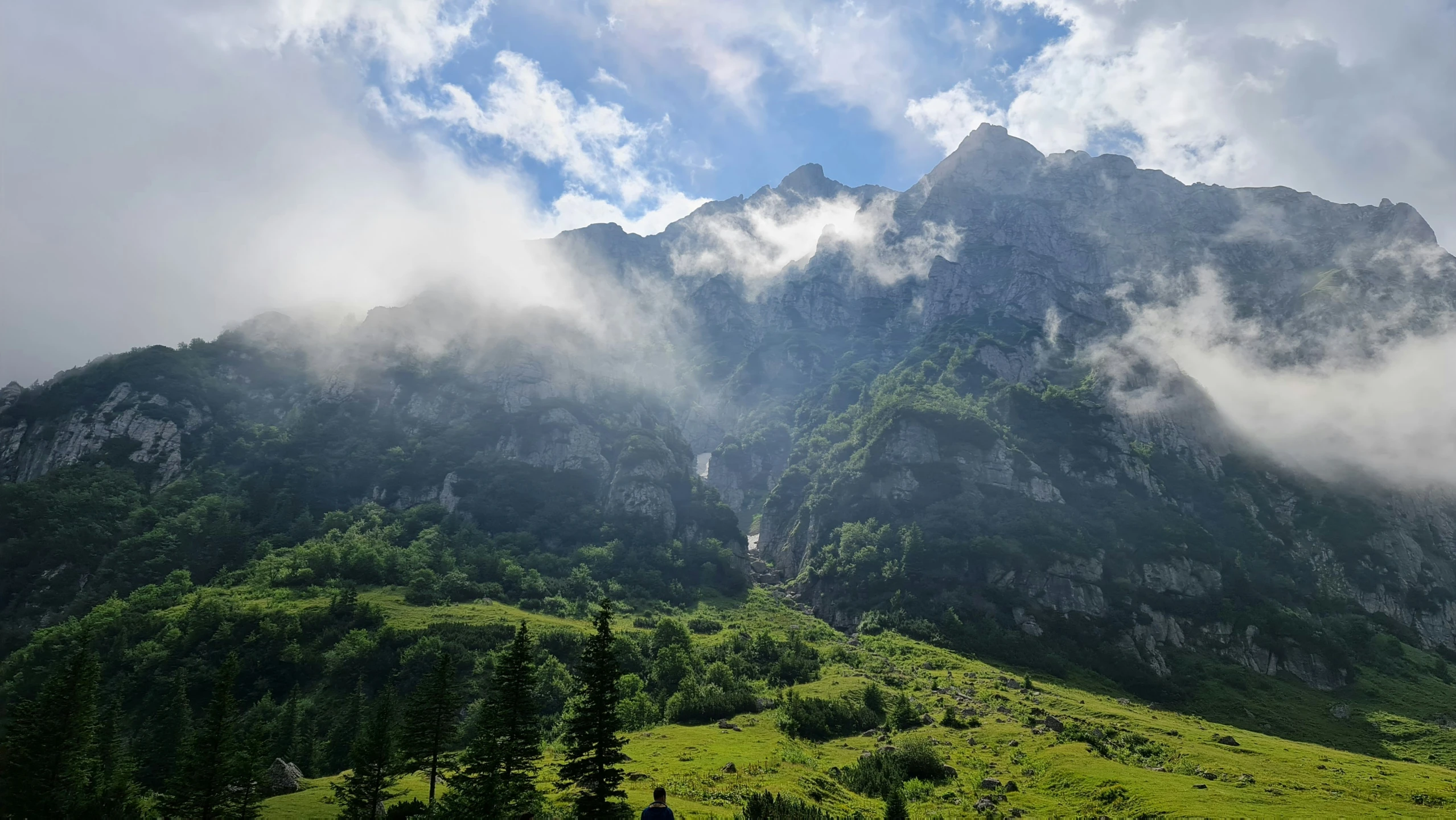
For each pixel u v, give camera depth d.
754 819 67.31
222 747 76.56
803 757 101.12
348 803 80.00
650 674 161.38
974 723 127.94
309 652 158.25
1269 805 80.12
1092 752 106.50
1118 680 195.38
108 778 92.88
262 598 185.38
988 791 91.19
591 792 64.94
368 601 180.25
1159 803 78.69
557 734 127.25
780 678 165.62
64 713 86.19
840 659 183.00
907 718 129.25
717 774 88.19
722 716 133.12
